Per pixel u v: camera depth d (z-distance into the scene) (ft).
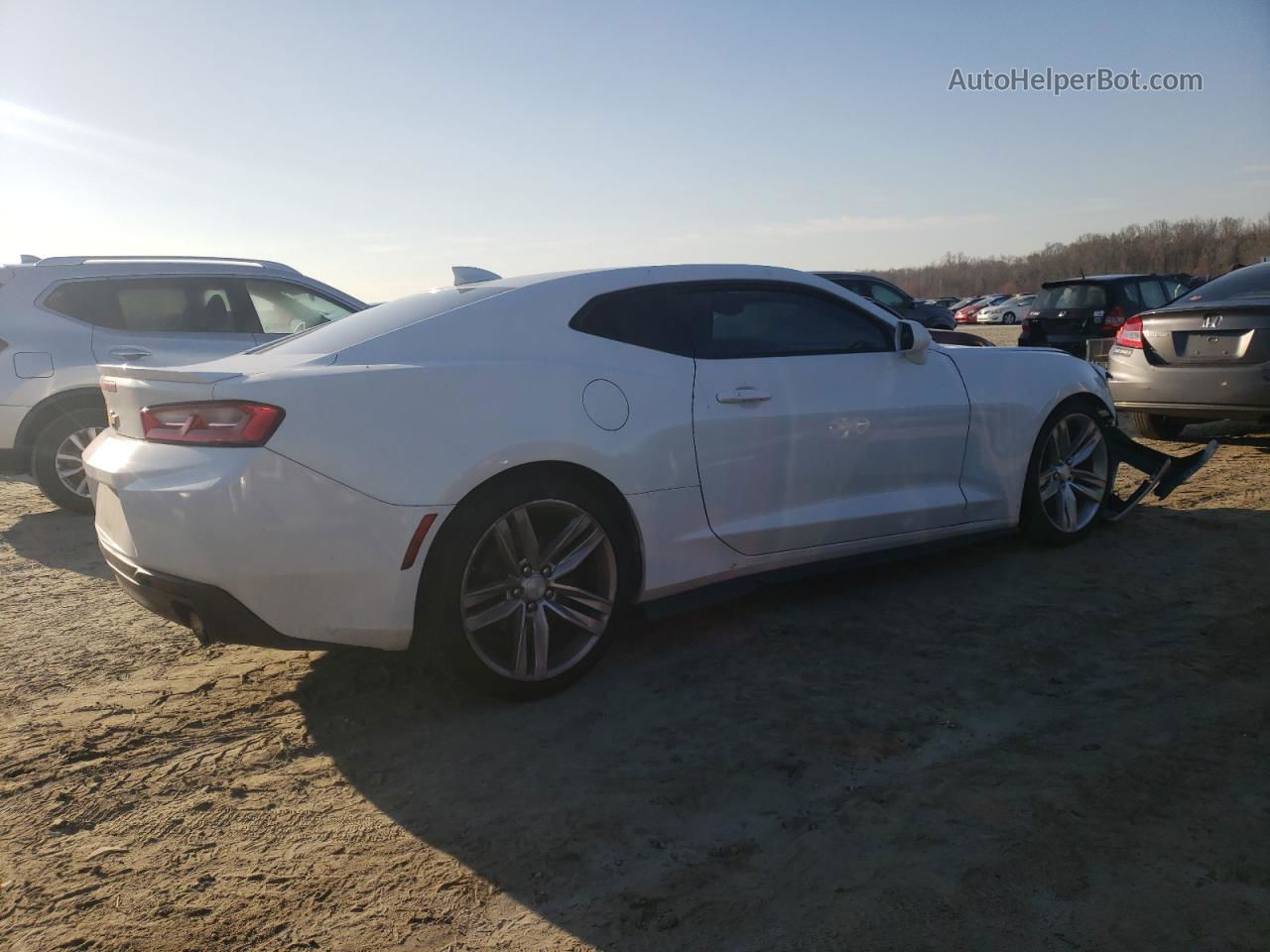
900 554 13.32
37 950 6.48
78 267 20.18
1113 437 16.35
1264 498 17.83
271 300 22.00
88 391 19.83
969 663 10.75
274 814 8.16
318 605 9.08
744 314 12.07
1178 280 43.75
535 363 10.22
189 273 21.09
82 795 8.51
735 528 11.41
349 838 7.77
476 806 8.18
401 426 9.25
